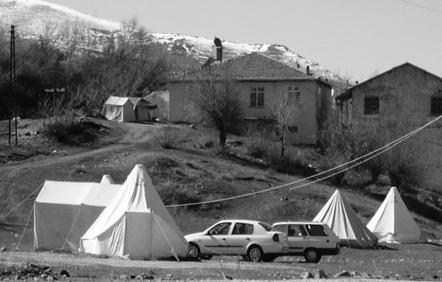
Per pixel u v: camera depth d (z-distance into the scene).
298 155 74.38
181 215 59.19
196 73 86.31
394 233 54.03
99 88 104.50
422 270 33.91
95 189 42.97
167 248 35.47
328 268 32.75
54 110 83.50
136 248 34.94
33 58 104.81
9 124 75.69
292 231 38.75
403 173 70.75
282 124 75.75
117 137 80.38
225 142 76.12
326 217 49.81
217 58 94.44
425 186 78.06
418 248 49.25
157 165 67.19
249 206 61.88
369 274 29.66
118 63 128.62
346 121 78.38
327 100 92.12
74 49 128.62
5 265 25.75
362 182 71.56
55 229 42.16
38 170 65.75
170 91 86.62
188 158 70.94
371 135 72.25
